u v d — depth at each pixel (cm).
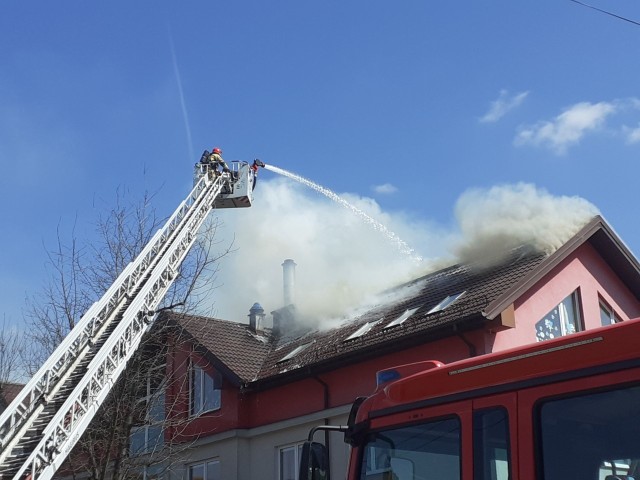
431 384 480
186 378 1723
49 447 808
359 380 1437
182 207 1457
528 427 417
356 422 527
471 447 442
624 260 1508
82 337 991
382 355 1395
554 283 1390
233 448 1617
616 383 389
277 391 1606
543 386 418
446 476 453
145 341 1523
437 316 1354
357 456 515
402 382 501
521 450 416
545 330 1344
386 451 496
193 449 1683
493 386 443
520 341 1288
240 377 1642
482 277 1466
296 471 1525
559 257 1365
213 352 1708
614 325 400
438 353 1309
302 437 1521
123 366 1030
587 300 1440
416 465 473
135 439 1725
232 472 1603
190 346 1727
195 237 1444
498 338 1261
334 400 1477
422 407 481
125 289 1146
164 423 1508
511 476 416
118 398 1414
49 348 1504
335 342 1614
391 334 1421
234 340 1842
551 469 403
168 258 1285
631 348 389
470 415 450
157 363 1562
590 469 388
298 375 1534
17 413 823
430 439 470
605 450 384
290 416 1553
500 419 434
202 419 1703
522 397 426
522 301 1318
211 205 1563
